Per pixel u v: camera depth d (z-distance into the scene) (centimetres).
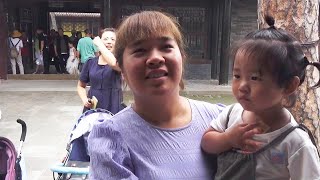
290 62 130
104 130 138
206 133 148
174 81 138
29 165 473
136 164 135
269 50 128
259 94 129
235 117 150
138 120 141
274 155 134
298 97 251
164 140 141
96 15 2136
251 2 1217
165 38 136
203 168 143
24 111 785
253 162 137
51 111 788
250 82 131
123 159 133
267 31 136
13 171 272
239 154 140
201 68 1230
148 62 133
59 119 720
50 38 1441
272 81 129
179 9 1198
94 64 393
